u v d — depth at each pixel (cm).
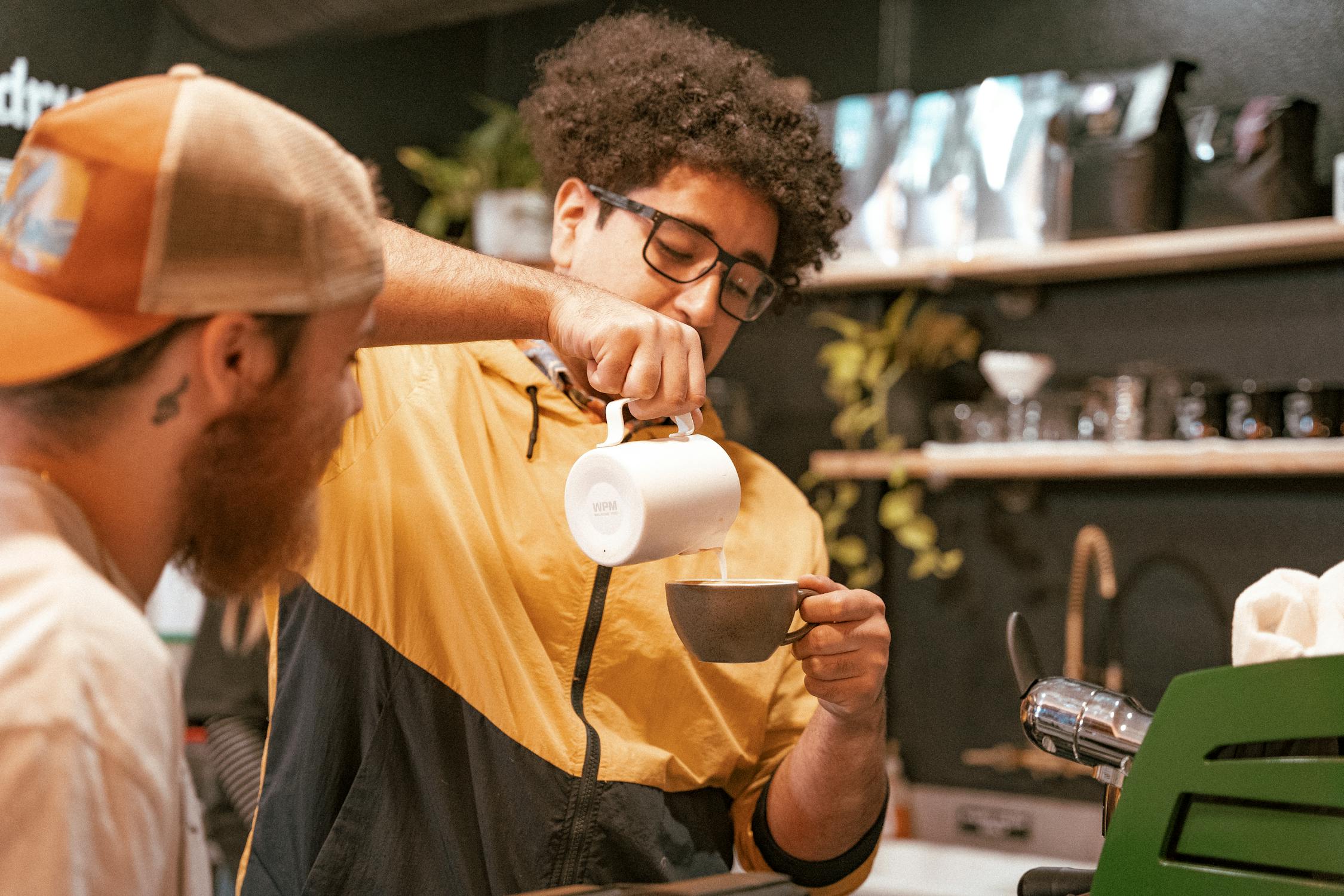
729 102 123
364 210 72
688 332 103
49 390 65
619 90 126
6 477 64
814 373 285
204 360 66
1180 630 247
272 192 65
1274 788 74
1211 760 77
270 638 123
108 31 241
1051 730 91
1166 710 78
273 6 230
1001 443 246
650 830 115
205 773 205
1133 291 254
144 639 63
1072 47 257
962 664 269
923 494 275
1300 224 214
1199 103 243
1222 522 243
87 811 58
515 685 114
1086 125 233
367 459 117
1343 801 71
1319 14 232
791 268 139
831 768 118
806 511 139
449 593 114
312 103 288
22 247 65
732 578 126
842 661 107
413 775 114
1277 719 74
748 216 123
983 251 243
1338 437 213
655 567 122
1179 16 245
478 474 121
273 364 68
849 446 276
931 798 266
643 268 122
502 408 124
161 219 62
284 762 116
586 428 123
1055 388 262
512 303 103
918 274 248
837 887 129
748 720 126
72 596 61
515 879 111
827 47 286
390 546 116
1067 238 235
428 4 226
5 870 56
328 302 68
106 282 63
